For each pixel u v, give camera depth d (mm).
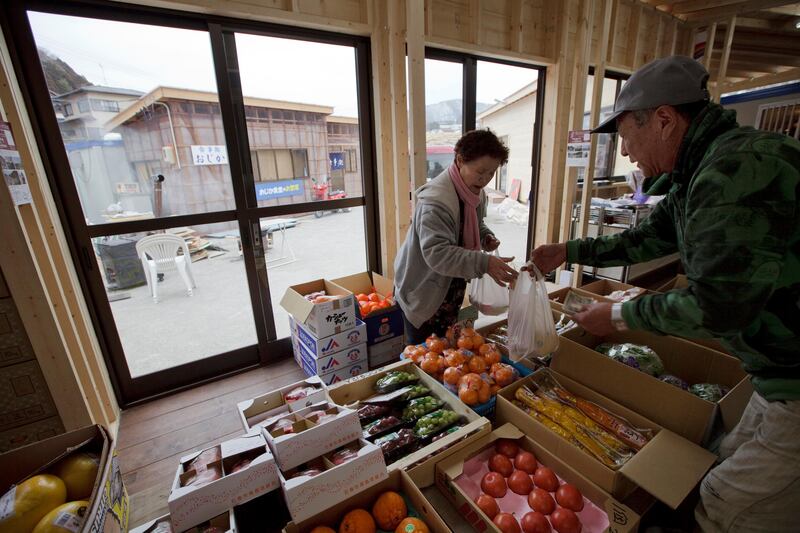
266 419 1187
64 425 1501
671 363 1572
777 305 743
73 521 745
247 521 1056
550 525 991
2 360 1372
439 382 1466
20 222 1319
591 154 3156
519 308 1424
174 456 1832
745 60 5285
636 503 1085
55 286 1657
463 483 1135
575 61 3285
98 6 1812
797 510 806
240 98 2234
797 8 4055
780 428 799
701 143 805
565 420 1205
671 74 817
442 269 1448
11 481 886
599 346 1642
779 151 681
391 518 966
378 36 2496
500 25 3090
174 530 820
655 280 3902
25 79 1721
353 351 2330
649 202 3525
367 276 2939
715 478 918
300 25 2283
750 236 676
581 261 1413
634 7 3961
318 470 972
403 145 2658
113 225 2016
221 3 1977
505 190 6168
